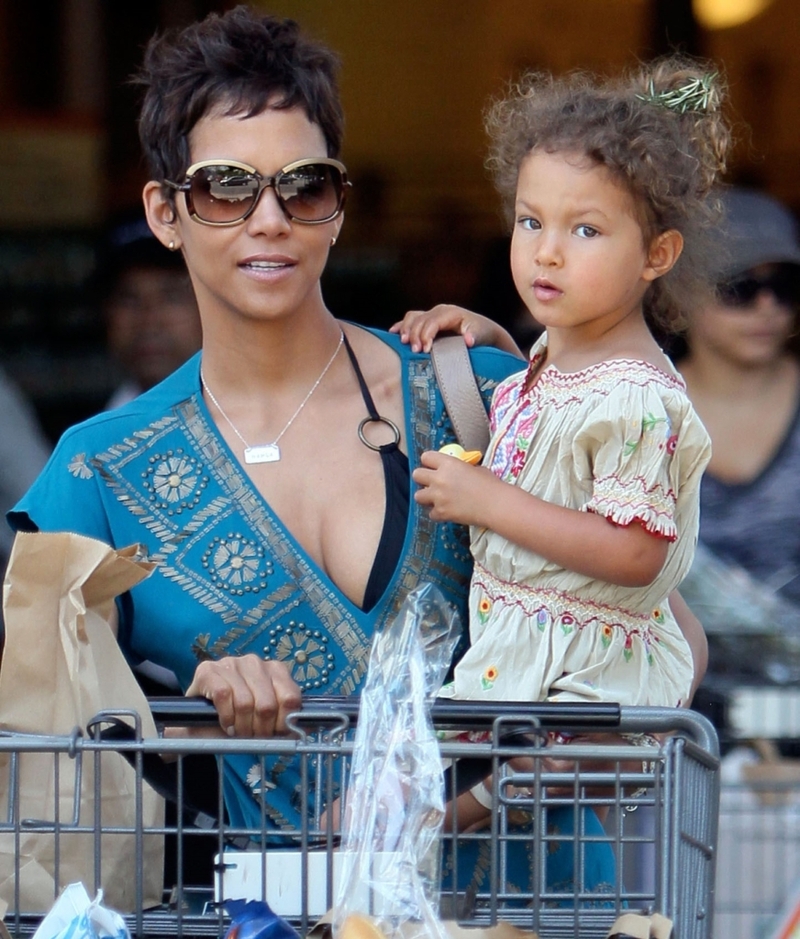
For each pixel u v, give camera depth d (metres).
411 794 7.12
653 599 8.90
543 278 8.80
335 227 9.24
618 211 8.68
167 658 9.27
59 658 7.64
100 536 9.30
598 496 8.47
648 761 7.30
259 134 8.88
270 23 9.12
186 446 9.44
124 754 7.48
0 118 26.19
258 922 7.04
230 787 9.16
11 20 26.31
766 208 18.45
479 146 26.91
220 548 9.21
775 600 17.56
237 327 9.38
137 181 26.50
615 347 8.92
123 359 19.78
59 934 6.83
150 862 8.09
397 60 27.33
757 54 26.42
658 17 26.77
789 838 14.85
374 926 6.78
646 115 8.77
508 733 7.33
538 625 8.79
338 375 9.65
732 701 16.33
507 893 8.29
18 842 7.57
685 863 7.29
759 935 15.06
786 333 18.25
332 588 9.12
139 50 26.64
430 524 9.24
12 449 20.59
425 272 26.28
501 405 9.36
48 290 25.03
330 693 9.07
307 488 9.34
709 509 18.00
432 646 7.95
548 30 27.17
